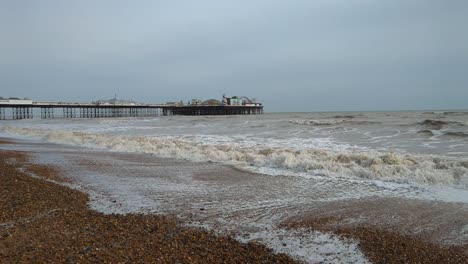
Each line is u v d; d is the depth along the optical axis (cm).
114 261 488
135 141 2064
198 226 664
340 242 591
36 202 790
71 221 671
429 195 867
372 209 766
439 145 1662
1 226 634
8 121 6475
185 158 1498
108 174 1162
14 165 1303
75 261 484
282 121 3962
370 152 1478
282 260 516
